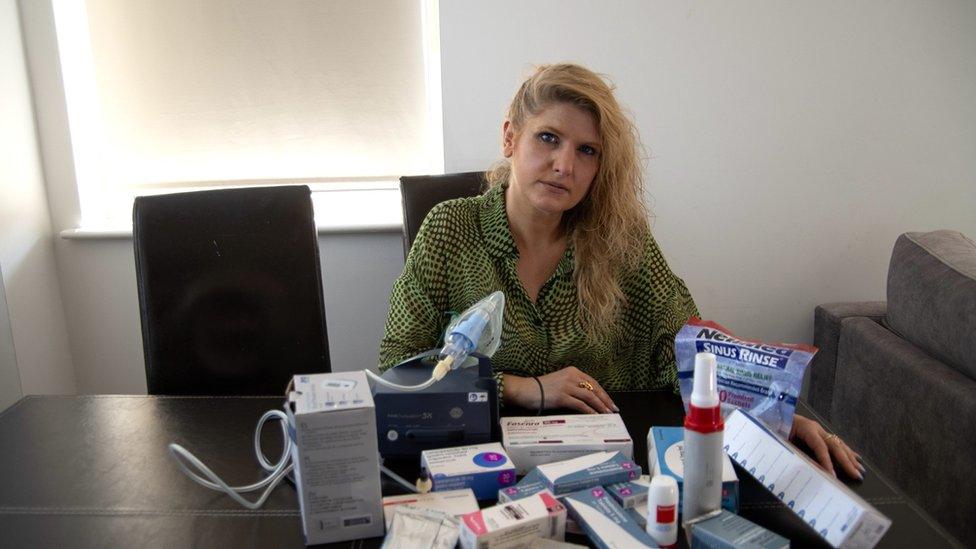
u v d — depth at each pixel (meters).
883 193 2.10
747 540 0.70
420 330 1.21
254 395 1.31
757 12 1.95
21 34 1.98
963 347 1.40
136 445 1.02
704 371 0.72
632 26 1.95
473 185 1.63
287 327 1.42
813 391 2.03
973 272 1.46
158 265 1.36
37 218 2.05
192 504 0.87
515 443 0.91
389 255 2.14
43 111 2.04
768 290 2.16
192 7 2.06
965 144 2.06
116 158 2.19
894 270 1.67
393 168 2.18
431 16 2.05
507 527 0.71
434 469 0.84
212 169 2.19
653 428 0.94
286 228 1.42
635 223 1.25
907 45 1.98
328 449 0.74
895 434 1.56
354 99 2.12
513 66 1.97
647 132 2.03
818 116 2.03
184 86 2.12
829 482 0.76
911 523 0.81
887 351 1.60
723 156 2.06
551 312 1.21
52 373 2.13
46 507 0.86
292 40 2.08
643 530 0.74
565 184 1.10
